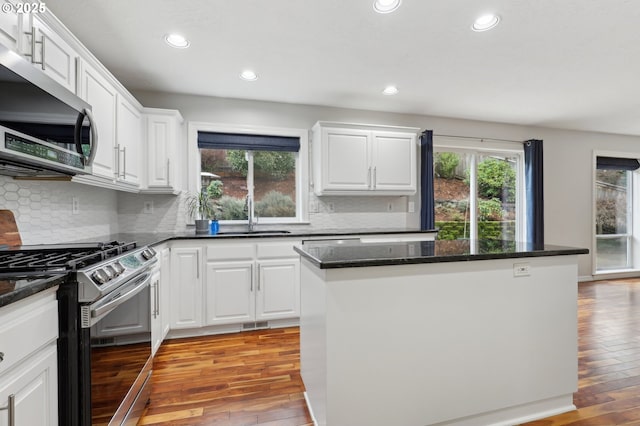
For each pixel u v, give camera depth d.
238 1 1.84
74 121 1.47
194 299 2.74
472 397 1.53
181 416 1.67
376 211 3.89
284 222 3.61
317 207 3.68
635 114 4.00
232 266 2.82
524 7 1.90
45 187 2.02
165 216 3.24
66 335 1.10
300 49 2.40
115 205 3.08
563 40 2.27
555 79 2.95
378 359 1.39
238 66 2.68
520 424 1.59
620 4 1.87
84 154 1.56
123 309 1.44
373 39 2.26
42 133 1.24
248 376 2.09
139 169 2.78
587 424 1.60
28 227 1.87
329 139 3.40
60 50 1.64
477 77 2.90
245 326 2.94
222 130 3.37
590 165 4.85
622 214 5.19
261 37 2.23
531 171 4.38
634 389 1.91
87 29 2.12
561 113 3.97
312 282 1.56
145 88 3.13
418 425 1.45
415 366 1.44
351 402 1.35
